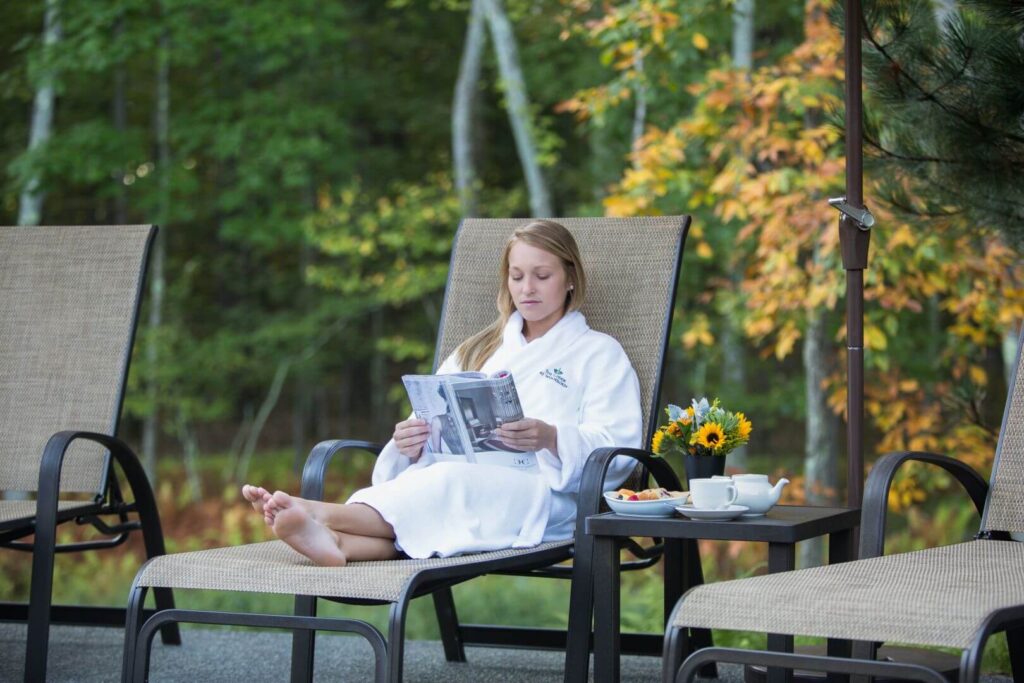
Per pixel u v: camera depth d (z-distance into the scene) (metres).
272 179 16.70
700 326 9.91
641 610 7.29
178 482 18.25
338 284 15.57
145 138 16.28
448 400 3.89
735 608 2.68
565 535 3.99
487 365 4.32
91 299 4.89
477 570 3.34
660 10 8.27
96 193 16.48
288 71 16.81
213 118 16.05
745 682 3.93
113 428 4.68
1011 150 4.52
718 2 8.77
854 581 2.79
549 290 4.25
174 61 14.95
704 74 10.32
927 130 4.60
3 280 5.02
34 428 4.77
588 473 3.63
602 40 8.45
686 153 9.11
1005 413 3.75
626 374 4.21
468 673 4.74
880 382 8.41
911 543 10.47
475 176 15.09
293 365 18.45
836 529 3.49
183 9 14.65
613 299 4.42
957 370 8.04
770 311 8.09
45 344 4.88
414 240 14.34
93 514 4.49
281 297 19.16
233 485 18.06
